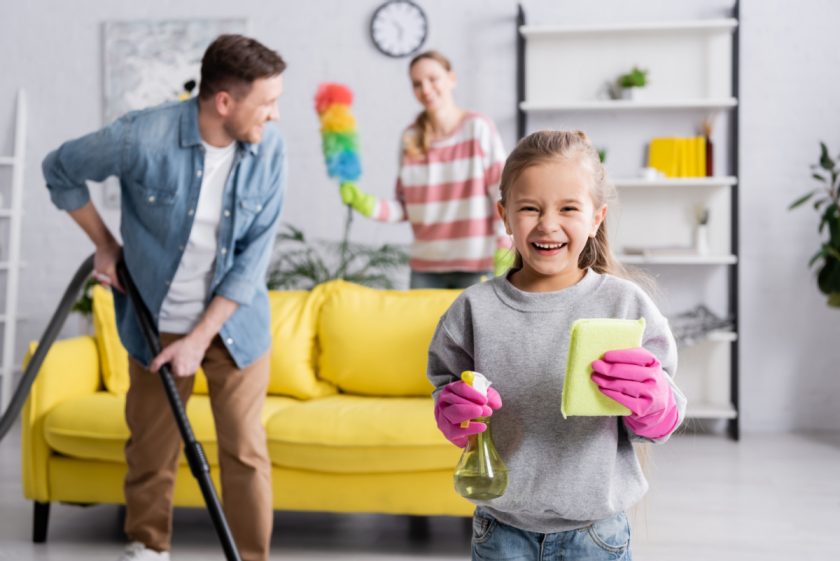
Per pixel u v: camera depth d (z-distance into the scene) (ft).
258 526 8.71
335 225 18.16
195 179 8.19
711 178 16.90
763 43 17.47
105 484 11.00
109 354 12.14
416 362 11.93
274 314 12.45
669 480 13.85
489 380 5.14
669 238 17.74
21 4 18.52
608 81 17.69
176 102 8.31
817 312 17.53
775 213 17.57
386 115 18.03
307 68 18.11
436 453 10.41
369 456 10.48
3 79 18.60
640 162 17.71
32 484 11.07
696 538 11.21
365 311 12.27
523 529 5.24
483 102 17.88
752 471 14.38
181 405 7.40
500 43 17.79
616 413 4.71
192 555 10.69
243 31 18.15
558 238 4.89
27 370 8.07
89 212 8.48
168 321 8.59
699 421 17.57
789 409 17.63
